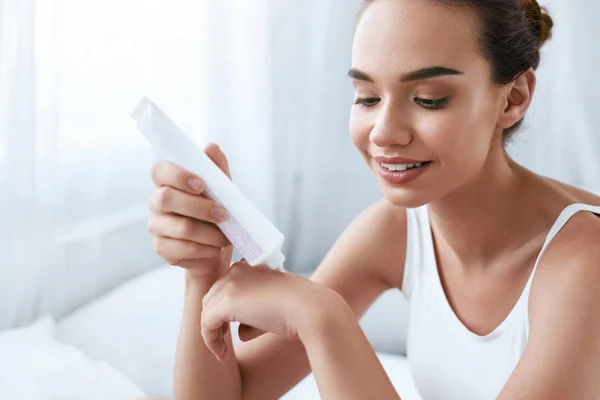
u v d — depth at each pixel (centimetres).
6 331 112
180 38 136
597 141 146
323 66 158
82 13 120
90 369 103
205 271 64
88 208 127
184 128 140
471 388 71
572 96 144
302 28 154
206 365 69
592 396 56
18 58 108
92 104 124
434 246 73
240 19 144
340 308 56
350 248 80
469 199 64
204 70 141
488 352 68
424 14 53
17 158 112
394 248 78
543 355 57
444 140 55
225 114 146
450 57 53
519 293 66
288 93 156
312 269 167
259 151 150
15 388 95
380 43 54
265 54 147
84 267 127
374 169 59
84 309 125
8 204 114
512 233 66
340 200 165
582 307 57
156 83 133
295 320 55
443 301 72
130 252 137
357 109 58
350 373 54
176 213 57
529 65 59
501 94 58
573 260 59
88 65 122
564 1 140
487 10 54
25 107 110
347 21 155
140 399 78
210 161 56
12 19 108
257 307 56
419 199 57
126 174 135
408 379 119
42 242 118
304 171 161
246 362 74
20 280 116
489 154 62
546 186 65
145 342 119
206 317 59
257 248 55
